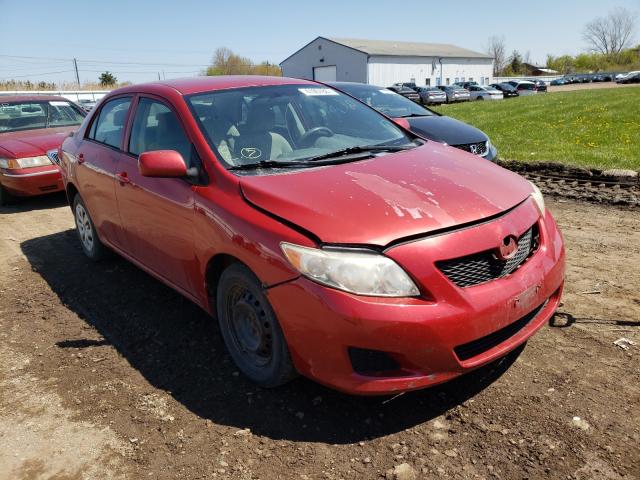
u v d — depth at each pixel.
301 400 2.96
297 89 4.18
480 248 2.62
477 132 7.47
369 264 2.47
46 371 3.42
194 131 3.47
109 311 4.22
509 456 2.44
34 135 8.21
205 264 3.21
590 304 3.81
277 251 2.65
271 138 3.58
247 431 2.73
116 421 2.88
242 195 3.00
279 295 2.65
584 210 6.27
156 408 2.96
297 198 2.82
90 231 5.20
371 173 3.10
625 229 5.45
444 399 2.88
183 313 4.10
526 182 3.42
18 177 7.55
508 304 2.63
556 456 2.42
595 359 3.12
